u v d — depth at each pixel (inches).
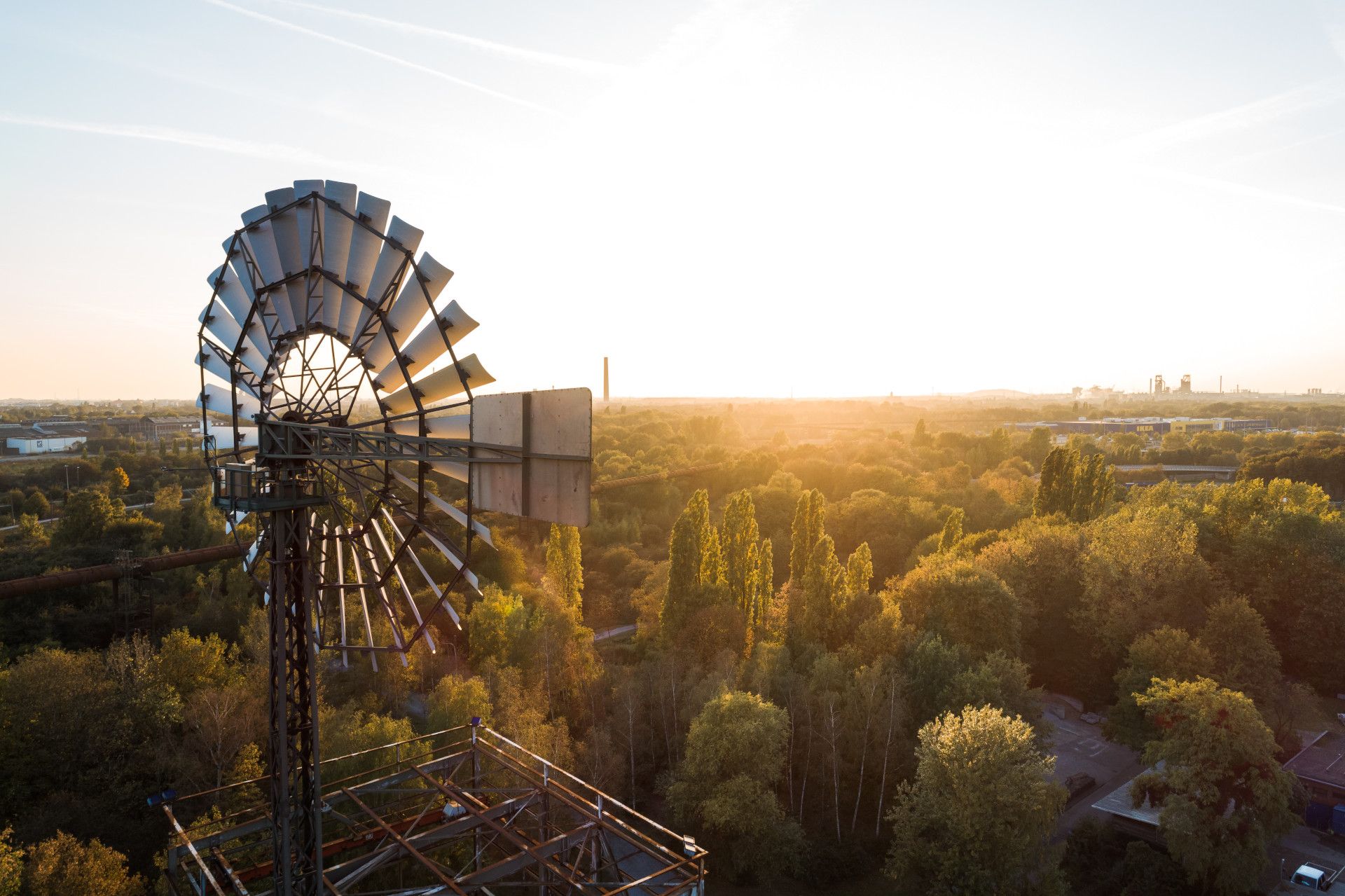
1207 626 2326.5
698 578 2662.4
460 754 1048.8
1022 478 5329.7
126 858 1338.6
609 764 1891.0
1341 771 2005.4
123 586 2513.5
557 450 618.5
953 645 2335.1
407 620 2674.7
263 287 723.4
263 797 1530.5
